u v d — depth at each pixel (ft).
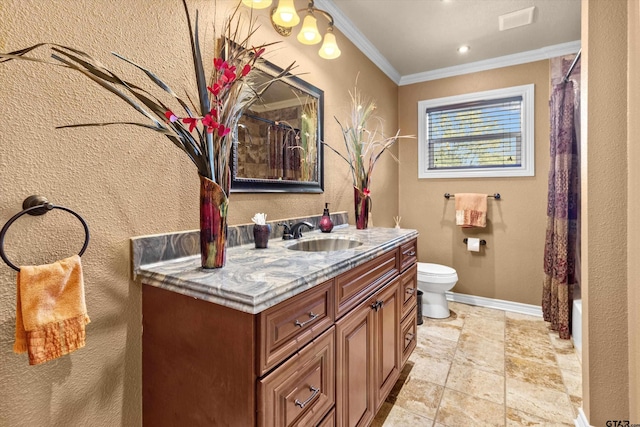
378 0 6.72
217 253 3.36
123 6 3.34
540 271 9.38
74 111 2.99
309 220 6.23
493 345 7.54
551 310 8.36
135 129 3.47
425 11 7.12
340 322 3.68
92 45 3.09
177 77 3.88
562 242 7.88
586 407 4.62
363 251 4.29
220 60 3.26
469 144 10.33
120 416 3.35
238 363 2.64
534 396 5.64
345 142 7.29
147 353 3.42
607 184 4.35
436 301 9.31
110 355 3.26
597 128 4.39
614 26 4.26
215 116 3.26
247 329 2.56
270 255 4.05
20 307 2.44
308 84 6.23
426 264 10.01
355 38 7.95
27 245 2.72
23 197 2.69
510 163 9.77
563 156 7.89
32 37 2.71
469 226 9.91
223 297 2.67
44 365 2.85
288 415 2.85
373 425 4.95
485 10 7.09
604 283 4.41
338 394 3.64
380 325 4.80
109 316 3.24
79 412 3.06
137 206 3.49
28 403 2.76
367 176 7.21
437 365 6.66
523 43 8.65
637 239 3.92
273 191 5.41
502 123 9.85
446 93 10.50
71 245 2.98
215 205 3.35
